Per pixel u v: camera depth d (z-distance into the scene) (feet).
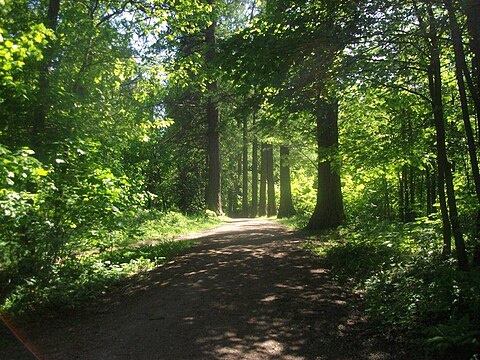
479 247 24.03
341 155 39.47
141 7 42.80
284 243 44.32
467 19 22.09
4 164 19.69
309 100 29.19
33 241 24.99
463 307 18.48
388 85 27.84
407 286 22.57
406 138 36.99
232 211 203.21
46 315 23.22
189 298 25.21
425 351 16.39
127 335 19.61
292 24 26.43
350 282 27.73
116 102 41.19
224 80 29.17
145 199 32.76
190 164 113.91
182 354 17.28
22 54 22.91
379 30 25.18
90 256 35.09
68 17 35.78
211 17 51.21
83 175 26.78
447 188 24.79
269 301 24.35
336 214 52.85
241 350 17.66
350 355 17.04
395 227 38.58
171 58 46.85
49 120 29.99
